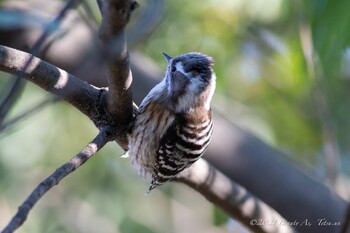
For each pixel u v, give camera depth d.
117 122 7.91
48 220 13.63
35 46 7.49
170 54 12.39
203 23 12.39
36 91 12.00
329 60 7.72
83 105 7.94
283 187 10.70
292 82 12.70
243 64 12.79
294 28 11.80
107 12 5.71
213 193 9.70
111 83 7.44
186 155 9.30
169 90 9.26
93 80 9.50
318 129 13.06
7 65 7.34
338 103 13.61
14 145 12.45
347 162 14.02
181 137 9.23
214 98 12.91
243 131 10.95
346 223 7.52
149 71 10.76
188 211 15.03
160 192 14.70
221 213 11.93
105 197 13.39
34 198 5.91
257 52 12.70
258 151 10.79
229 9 12.32
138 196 13.80
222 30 12.39
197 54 9.57
